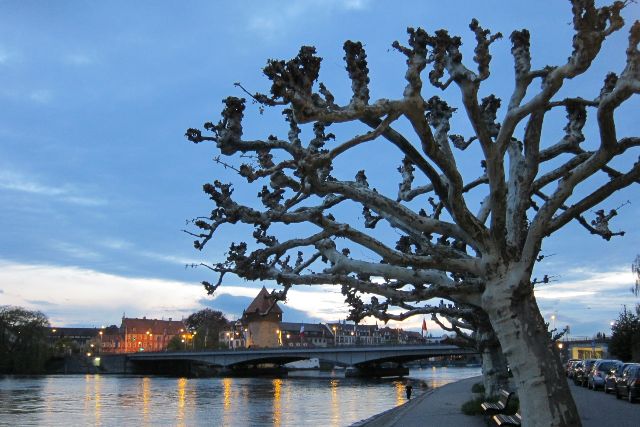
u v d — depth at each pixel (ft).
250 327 517.14
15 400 193.16
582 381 145.38
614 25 30.58
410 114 31.78
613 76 40.42
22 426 127.03
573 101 38.99
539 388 33.91
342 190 37.06
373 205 37.29
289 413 145.89
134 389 252.21
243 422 128.47
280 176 36.50
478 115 33.88
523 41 34.94
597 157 34.45
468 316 82.43
